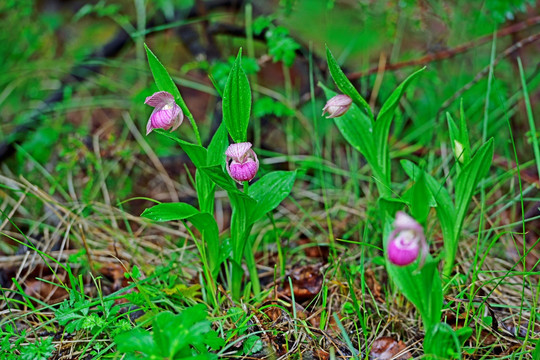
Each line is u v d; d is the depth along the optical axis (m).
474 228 1.83
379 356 1.61
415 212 1.54
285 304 1.66
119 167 2.01
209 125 2.17
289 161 2.03
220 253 1.67
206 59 2.07
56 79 2.26
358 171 1.97
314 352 1.60
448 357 1.55
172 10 2.10
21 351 1.58
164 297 1.66
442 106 1.96
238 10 2.13
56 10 2.58
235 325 1.62
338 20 2.37
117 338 1.50
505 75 2.09
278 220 1.90
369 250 1.79
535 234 1.85
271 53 1.92
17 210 1.91
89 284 1.75
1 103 2.14
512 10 1.96
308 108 2.11
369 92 2.06
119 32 2.22
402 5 1.96
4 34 2.33
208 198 1.63
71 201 1.92
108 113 2.26
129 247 1.80
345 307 1.66
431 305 1.54
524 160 1.97
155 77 1.58
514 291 1.70
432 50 2.01
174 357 1.51
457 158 1.61
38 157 2.01
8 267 1.78
